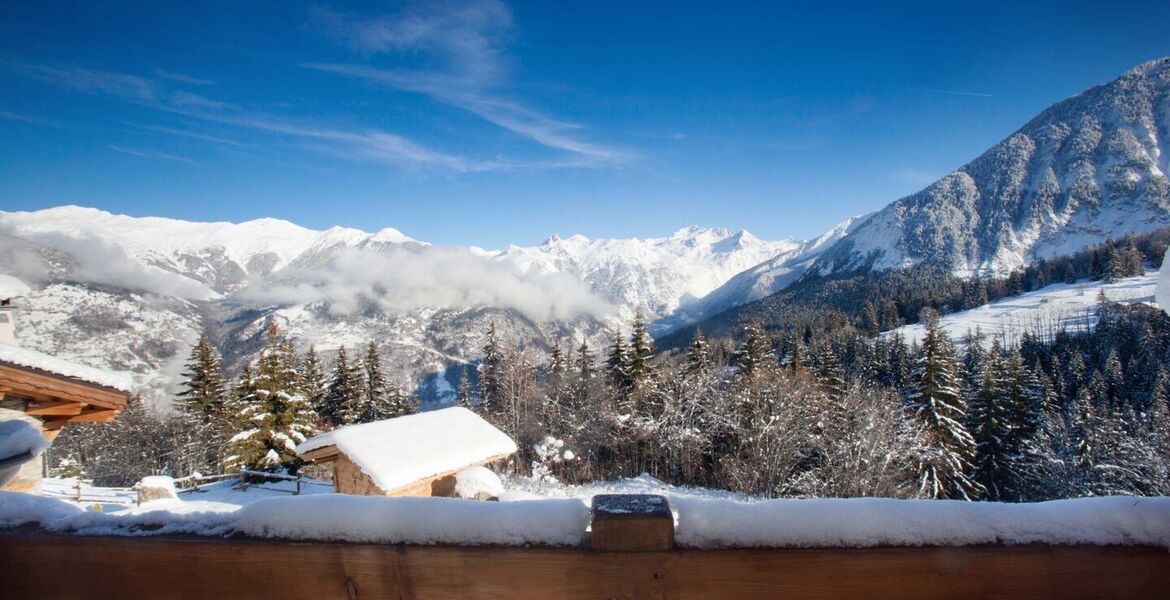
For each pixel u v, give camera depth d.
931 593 1.11
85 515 1.29
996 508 1.19
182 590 1.19
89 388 5.47
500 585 1.14
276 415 20.16
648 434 25.48
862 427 19.88
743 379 27.73
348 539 1.18
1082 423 24.69
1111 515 1.16
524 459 24.81
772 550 1.12
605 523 1.12
